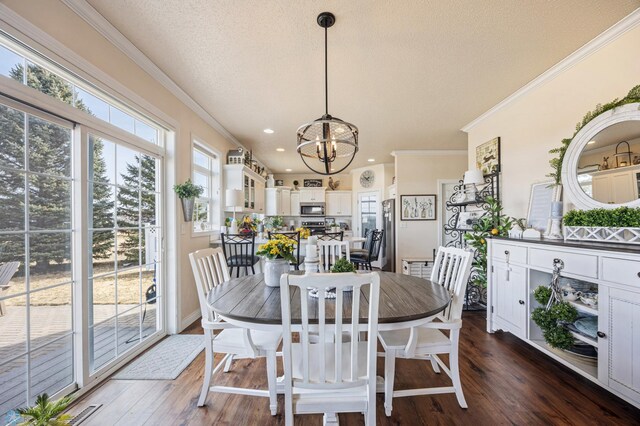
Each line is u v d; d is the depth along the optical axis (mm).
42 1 1549
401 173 5547
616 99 2055
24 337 1554
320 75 2666
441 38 2127
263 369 2188
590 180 2207
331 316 1305
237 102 3270
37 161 1613
